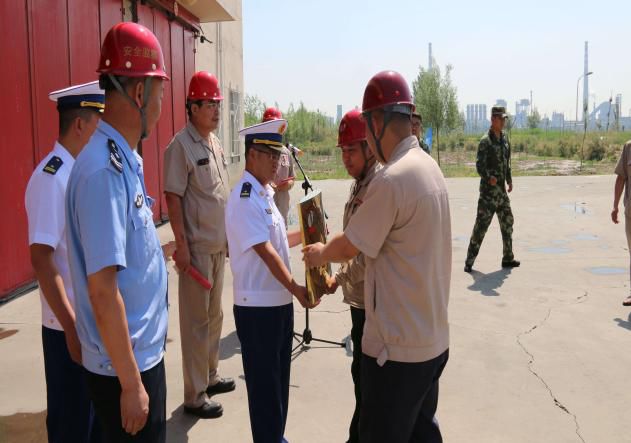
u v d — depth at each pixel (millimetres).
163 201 10859
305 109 52188
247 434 3570
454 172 26734
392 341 2357
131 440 2086
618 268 7742
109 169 1898
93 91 2582
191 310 3740
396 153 2434
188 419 3750
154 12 10227
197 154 3736
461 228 10953
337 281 3195
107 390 2045
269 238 3025
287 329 3154
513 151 42125
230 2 12367
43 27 6828
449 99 34688
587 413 3836
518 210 13242
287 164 6180
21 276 6375
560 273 7508
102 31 8359
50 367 2662
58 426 2697
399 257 2346
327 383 4266
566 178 21750
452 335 5258
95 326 2023
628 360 4691
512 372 4473
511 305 6145
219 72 15148
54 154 2520
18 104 6332
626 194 6129
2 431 3551
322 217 3170
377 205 2301
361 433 2510
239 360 4711
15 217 6266
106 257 1854
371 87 2477
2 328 5297
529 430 3621
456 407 3914
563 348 4949
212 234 3797
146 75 1997
